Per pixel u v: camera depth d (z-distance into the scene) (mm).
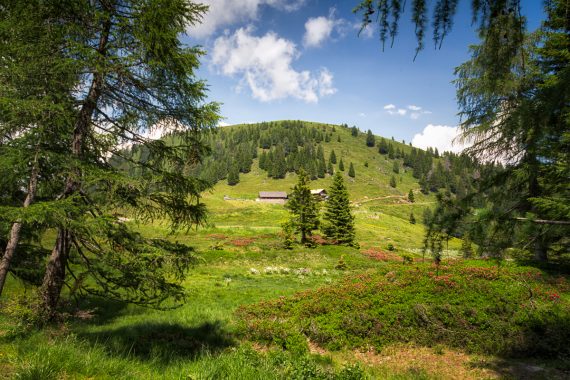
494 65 3305
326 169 192625
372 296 14484
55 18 7246
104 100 8617
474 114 15484
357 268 36250
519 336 10891
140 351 8703
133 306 15250
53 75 6812
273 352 9422
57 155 6711
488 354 10719
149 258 8070
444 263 17766
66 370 5086
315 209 47531
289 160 193250
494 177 4715
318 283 25141
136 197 8516
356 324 12258
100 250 8047
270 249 42062
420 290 14484
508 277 14812
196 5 8688
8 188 7875
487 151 15578
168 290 8531
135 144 9102
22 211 5734
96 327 11289
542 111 3301
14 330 6707
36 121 6461
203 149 9492
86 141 8398
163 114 9016
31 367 4711
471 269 15984
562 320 11250
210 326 12625
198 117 8977
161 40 7953
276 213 84938
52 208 6031
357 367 7961
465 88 15922
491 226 4414
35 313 7480
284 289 21609
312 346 11664
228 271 29391
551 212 4301
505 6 2857
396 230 86438
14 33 6641
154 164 9289
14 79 6477
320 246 46062
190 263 8773
